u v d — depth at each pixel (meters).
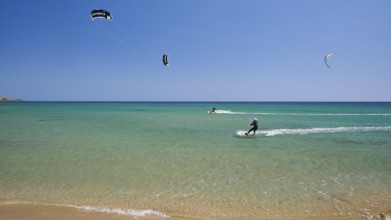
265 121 38.53
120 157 15.03
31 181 10.98
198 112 68.25
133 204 8.83
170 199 9.19
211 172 12.15
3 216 7.96
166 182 10.84
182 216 8.02
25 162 13.93
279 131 26.62
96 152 16.34
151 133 25.05
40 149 17.28
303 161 14.16
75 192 9.83
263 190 9.96
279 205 8.71
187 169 12.62
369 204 8.74
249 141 20.44
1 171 12.30
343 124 33.88
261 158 14.81
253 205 8.72
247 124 33.50
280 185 10.48
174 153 16.06
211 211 8.34
